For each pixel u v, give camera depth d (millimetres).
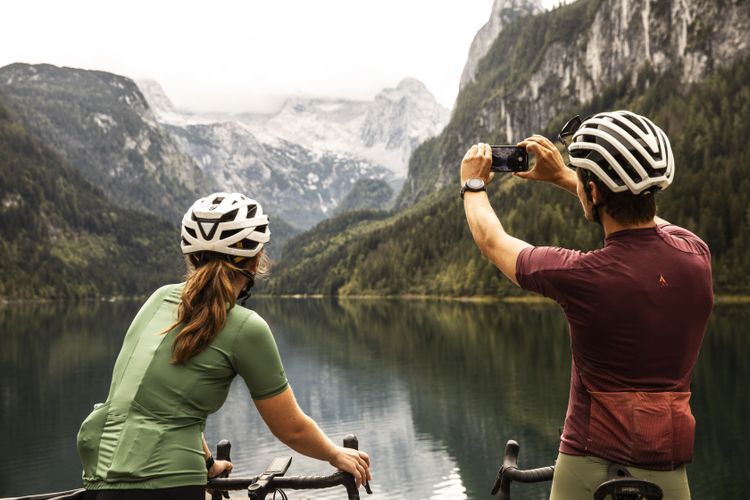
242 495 4289
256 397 2900
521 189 174250
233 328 2836
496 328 70812
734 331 55000
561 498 2561
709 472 20750
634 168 2381
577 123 2861
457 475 22547
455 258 161625
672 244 2508
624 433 2410
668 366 2426
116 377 2863
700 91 179500
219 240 2891
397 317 98125
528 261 2551
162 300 2994
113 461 2682
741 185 109750
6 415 33844
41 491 21766
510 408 31781
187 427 2777
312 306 154500
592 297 2430
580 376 2549
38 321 108000
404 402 34719
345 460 3131
